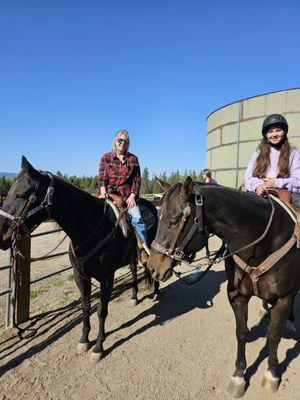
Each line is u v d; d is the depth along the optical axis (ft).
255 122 55.52
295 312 13.61
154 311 14.01
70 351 10.62
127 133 12.13
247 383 8.82
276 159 9.52
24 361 10.00
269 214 7.61
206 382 9.01
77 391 8.63
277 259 7.44
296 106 51.37
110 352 10.62
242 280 7.96
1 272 20.75
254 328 12.20
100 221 10.06
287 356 10.12
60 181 9.16
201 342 11.28
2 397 8.36
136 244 11.98
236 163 58.95
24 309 12.75
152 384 8.94
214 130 65.72
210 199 7.02
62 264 22.80
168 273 7.08
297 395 8.32
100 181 12.38
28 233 8.73
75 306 14.46
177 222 6.88
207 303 14.88
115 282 18.37
